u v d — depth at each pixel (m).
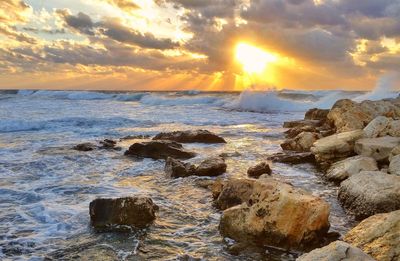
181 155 14.62
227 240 7.04
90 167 13.09
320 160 13.05
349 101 20.64
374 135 13.22
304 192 7.33
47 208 8.68
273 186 7.51
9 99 51.75
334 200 9.27
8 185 10.65
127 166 13.27
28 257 6.33
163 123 25.92
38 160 13.87
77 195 9.78
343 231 7.33
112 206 7.68
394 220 5.88
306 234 6.57
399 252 5.33
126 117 28.62
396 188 7.80
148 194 9.92
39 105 40.72
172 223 7.86
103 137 19.77
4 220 7.97
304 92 55.12
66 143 17.73
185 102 46.62
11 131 21.53
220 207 8.71
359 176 8.77
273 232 6.70
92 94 57.09
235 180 8.86
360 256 4.88
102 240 7.01
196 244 6.87
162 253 6.51
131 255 6.42
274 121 27.77
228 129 23.09
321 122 22.59
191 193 9.98
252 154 15.26
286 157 13.68
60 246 6.76
